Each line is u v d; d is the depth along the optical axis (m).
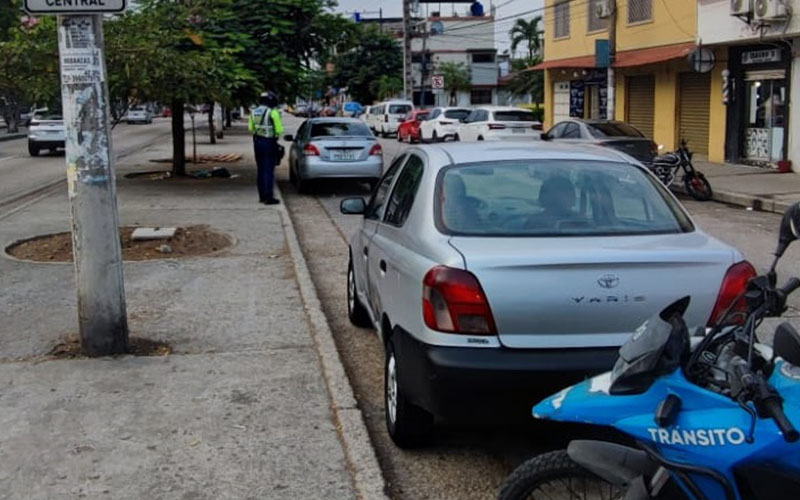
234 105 17.44
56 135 29.72
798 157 20.44
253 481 4.41
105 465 4.57
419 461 4.97
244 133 47.34
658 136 27.08
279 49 18.39
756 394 2.67
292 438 4.94
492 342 4.30
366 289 6.55
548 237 4.72
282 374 6.02
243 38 17.62
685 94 25.72
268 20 18.05
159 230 11.65
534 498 3.38
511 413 4.33
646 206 5.09
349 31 19.58
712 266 4.45
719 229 13.52
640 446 2.97
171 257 10.39
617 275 4.34
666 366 2.88
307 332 7.08
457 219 4.88
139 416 5.24
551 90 36.25
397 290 4.97
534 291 4.30
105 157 6.20
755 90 22.25
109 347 6.40
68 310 7.75
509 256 4.34
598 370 4.23
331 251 11.66
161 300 8.16
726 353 2.95
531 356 4.27
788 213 2.97
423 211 5.05
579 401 3.05
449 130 33.69
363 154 18.08
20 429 5.03
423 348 4.43
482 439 5.25
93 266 6.25
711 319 4.39
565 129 20.27
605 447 3.11
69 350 6.54
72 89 5.98
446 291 4.33
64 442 4.86
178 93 14.27
